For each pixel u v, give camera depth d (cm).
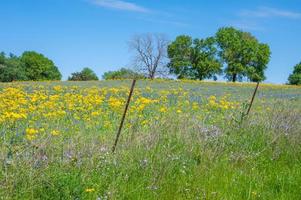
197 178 833
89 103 1842
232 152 996
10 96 2066
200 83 6688
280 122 1248
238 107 1677
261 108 1783
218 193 770
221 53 12112
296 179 872
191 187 790
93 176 746
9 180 671
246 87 5856
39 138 899
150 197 737
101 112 1611
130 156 852
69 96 2141
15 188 668
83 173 742
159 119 1195
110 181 750
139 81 6325
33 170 704
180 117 1198
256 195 783
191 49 12231
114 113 1606
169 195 754
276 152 1045
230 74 12119
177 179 818
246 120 1223
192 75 12206
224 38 11988
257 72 12250
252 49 12050
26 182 675
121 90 2916
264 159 989
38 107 1666
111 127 1249
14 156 736
